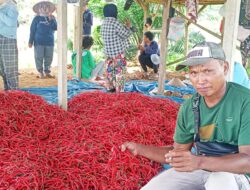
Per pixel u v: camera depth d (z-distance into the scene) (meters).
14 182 3.05
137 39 13.84
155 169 3.61
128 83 8.97
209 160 2.29
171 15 7.42
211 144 2.61
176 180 2.75
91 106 5.60
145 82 9.22
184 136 2.83
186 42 11.41
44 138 4.35
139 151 2.98
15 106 4.80
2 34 6.95
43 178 3.19
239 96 2.46
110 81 7.53
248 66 5.90
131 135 4.21
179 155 2.29
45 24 9.17
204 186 2.71
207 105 2.56
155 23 13.02
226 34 4.62
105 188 3.21
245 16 5.58
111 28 7.24
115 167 3.41
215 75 2.40
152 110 5.31
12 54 7.16
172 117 5.34
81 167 3.46
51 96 7.37
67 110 5.54
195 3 6.97
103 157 3.60
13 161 3.44
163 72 7.63
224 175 2.48
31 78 9.43
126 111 5.10
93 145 3.79
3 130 4.23
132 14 13.84
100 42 14.31
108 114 5.03
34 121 4.54
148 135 4.28
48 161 3.52
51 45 9.40
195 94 2.68
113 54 7.35
